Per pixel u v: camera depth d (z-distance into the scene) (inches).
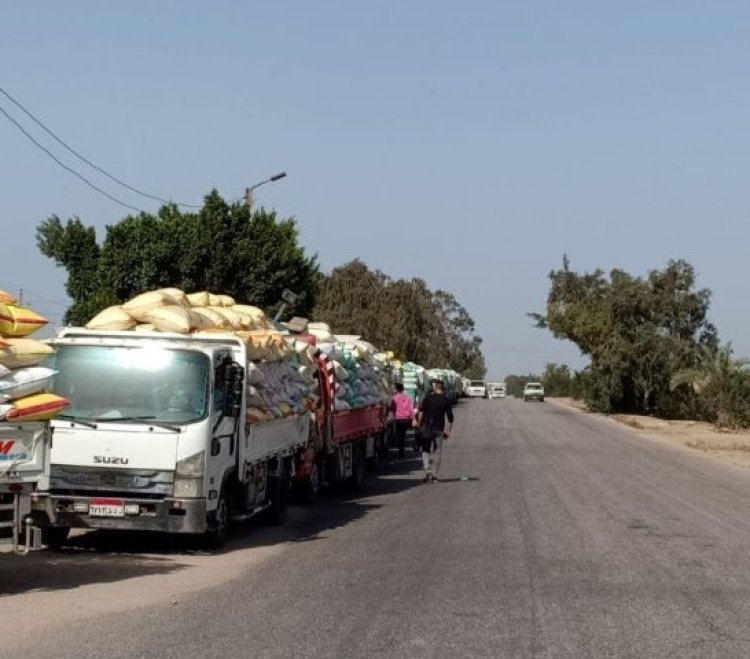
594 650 315.3
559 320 3016.7
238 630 338.0
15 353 401.7
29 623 345.1
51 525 493.4
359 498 813.9
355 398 882.1
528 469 1063.0
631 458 1248.2
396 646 317.1
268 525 634.8
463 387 4785.9
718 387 2233.0
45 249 1465.3
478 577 444.5
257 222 1334.9
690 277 2915.8
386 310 2925.7
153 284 1286.9
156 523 490.0
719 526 626.2
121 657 299.6
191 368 505.0
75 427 492.7
